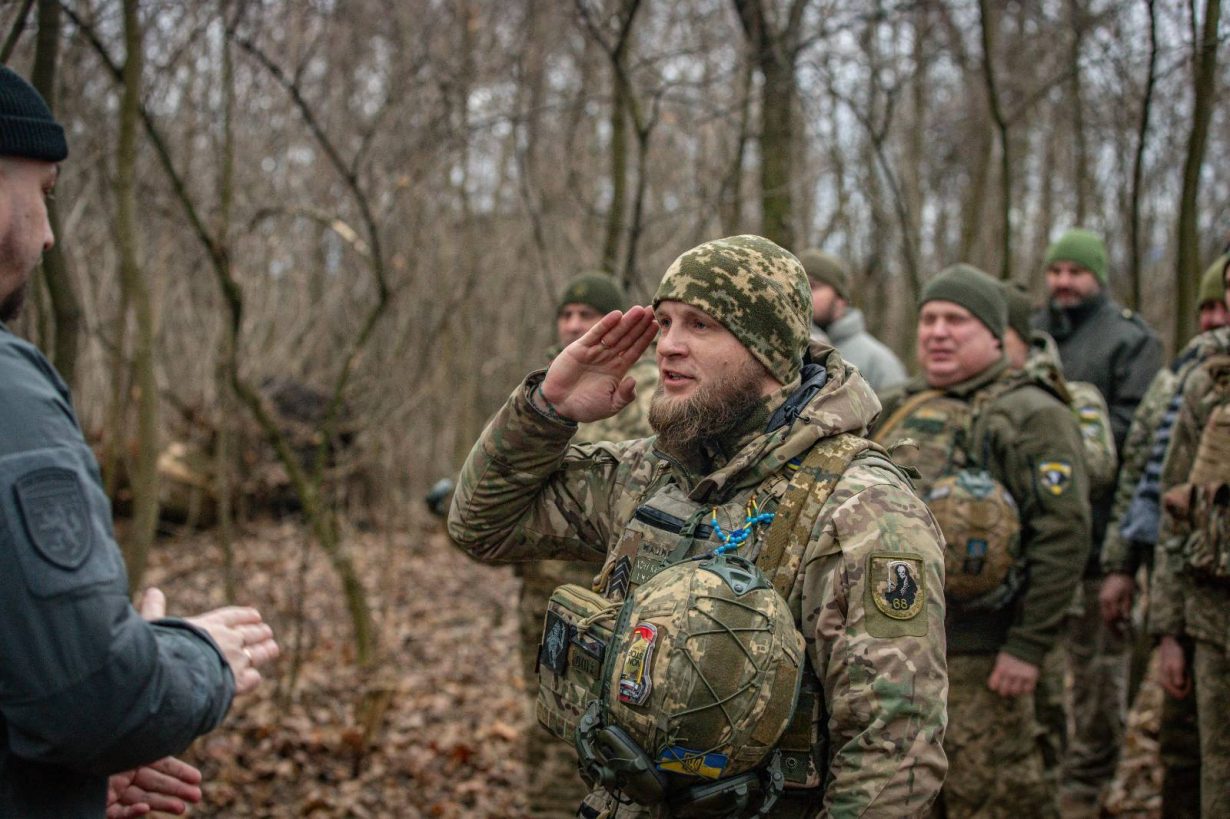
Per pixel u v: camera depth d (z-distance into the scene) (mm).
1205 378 3014
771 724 1591
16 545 1205
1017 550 2859
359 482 9836
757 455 1796
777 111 5195
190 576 7836
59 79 4590
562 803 3576
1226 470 2754
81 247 6203
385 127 6910
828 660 1679
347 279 9039
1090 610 3982
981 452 3016
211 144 6855
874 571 1646
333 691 5395
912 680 1596
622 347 1958
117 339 4527
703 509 1836
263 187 8062
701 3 7582
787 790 1700
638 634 1618
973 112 9414
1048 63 8086
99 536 1290
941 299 3119
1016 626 2896
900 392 3346
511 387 12930
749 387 1820
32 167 1418
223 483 5777
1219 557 2695
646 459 2020
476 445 2053
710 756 1574
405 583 8195
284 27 7488
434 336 8352
